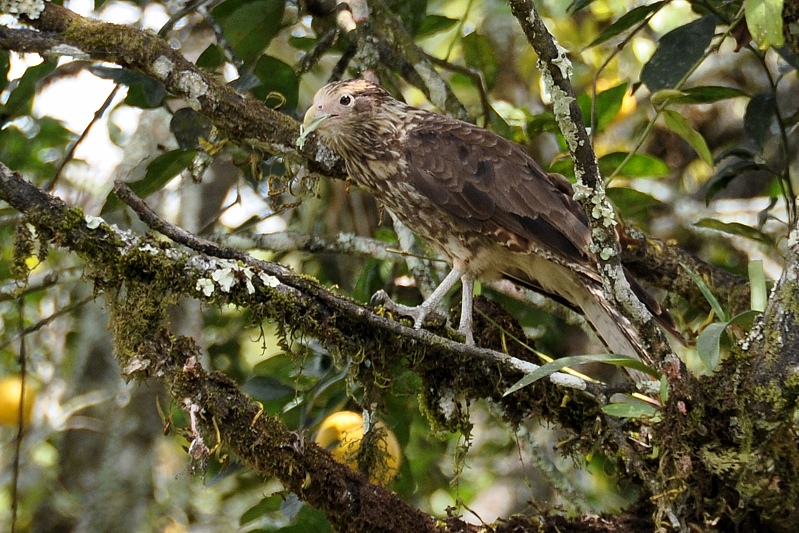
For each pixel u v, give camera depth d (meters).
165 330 7.43
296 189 12.39
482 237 9.97
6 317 13.23
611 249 7.17
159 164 10.04
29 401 12.51
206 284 7.62
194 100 9.29
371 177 10.26
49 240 7.37
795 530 7.71
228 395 7.31
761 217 10.47
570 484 10.09
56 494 13.27
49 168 13.09
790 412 7.23
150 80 9.81
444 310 10.15
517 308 11.76
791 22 8.63
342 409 10.70
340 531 7.56
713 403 7.50
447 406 8.82
